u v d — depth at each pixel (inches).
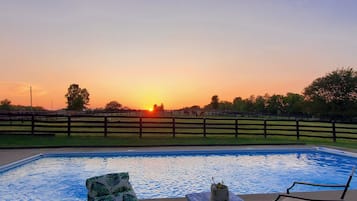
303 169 413.4
